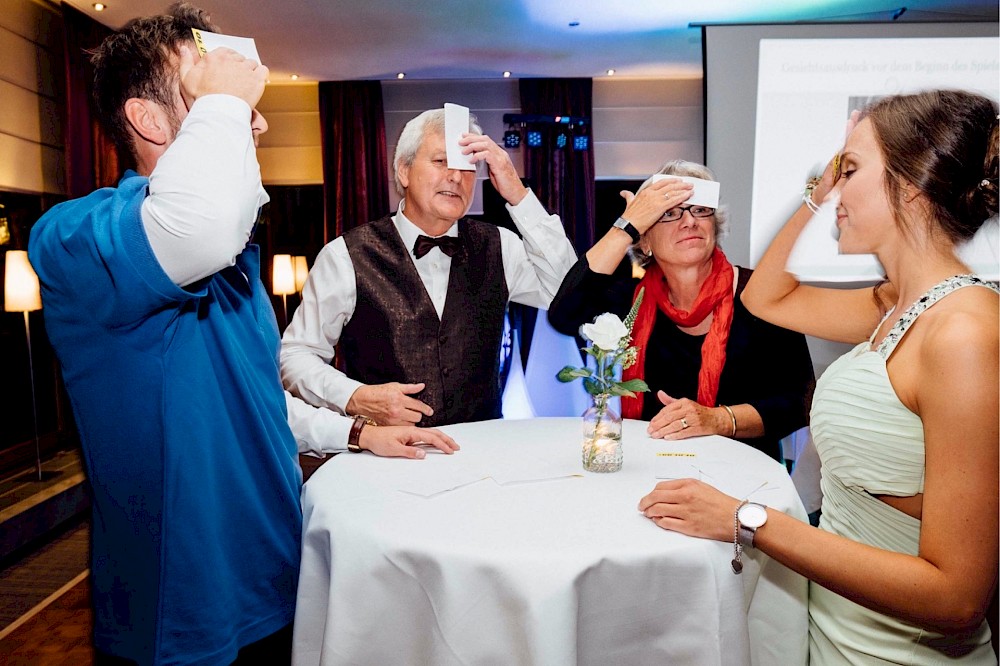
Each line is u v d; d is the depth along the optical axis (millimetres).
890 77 4672
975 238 972
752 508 1034
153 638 977
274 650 1148
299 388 1862
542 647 987
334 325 2027
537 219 2113
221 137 940
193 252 906
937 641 1033
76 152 5016
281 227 7883
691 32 5996
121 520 1003
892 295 1220
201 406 1006
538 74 7398
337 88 7477
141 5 5016
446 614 1041
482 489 1311
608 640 1066
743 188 4820
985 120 936
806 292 1365
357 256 2002
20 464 4543
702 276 1998
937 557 881
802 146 4762
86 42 5121
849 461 1051
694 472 1400
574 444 1620
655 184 1893
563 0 5184
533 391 3271
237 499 1056
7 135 4555
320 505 1241
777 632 1219
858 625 1100
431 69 7074
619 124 7691
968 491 859
